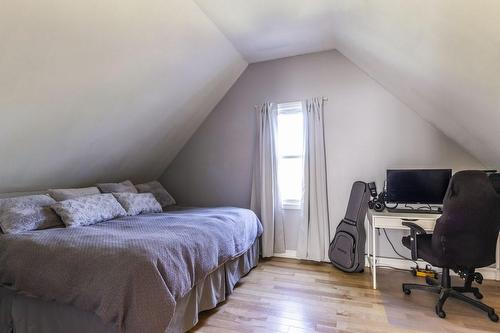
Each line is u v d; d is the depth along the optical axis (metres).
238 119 3.84
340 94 3.31
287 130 3.64
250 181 3.79
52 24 1.74
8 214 2.25
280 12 2.43
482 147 2.51
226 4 2.30
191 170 4.14
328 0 2.17
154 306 1.52
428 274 2.84
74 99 2.34
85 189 3.06
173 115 3.46
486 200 1.98
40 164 2.71
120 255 1.66
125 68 2.41
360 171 3.24
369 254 3.10
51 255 1.79
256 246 3.32
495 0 1.07
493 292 2.49
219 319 2.15
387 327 2.01
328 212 3.36
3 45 1.67
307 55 3.45
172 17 2.28
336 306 2.32
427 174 2.80
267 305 2.35
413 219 2.55
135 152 3.58
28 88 2.00
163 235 2.01
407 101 2.96
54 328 1.76
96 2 1.80
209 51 2.96
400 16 1.65
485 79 1.60
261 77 3.69
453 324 2.03
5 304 1.95
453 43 1.51
